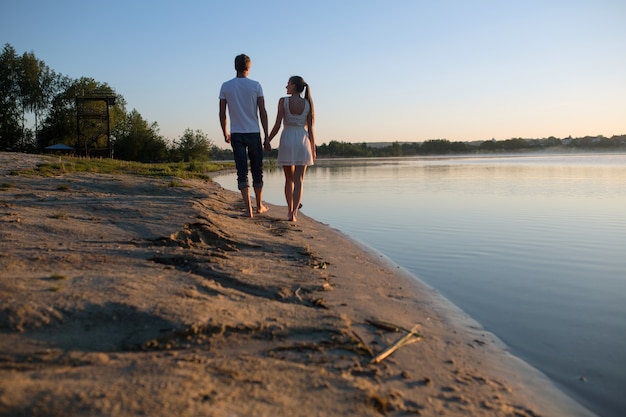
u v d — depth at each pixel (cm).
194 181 1216
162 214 503
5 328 201
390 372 207
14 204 509
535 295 347
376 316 278
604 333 275
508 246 520
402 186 1390
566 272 412
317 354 214
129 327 214
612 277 396
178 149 5212
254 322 234
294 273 349
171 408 151
